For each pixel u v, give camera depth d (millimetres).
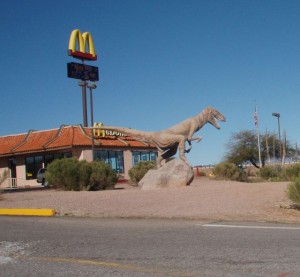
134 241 10578
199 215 14836
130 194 20516
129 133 27484
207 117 27078
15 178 52969
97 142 50844
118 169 53688
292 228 11984
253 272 7570
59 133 52500
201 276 7406
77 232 12180
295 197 15836
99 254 9266
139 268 8000
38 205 18312
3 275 7777
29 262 8750
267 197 17656
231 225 12742
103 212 16234
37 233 12227
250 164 71938
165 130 26781
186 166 25312
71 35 57219
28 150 51219
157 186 24703
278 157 65875
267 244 9805
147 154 57375
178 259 8602
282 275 7352
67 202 18750
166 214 15266
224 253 9016
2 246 10469
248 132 66875
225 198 17891
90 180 27062
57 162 27938
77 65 56500
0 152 53469
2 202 19922
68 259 8898
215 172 39406
